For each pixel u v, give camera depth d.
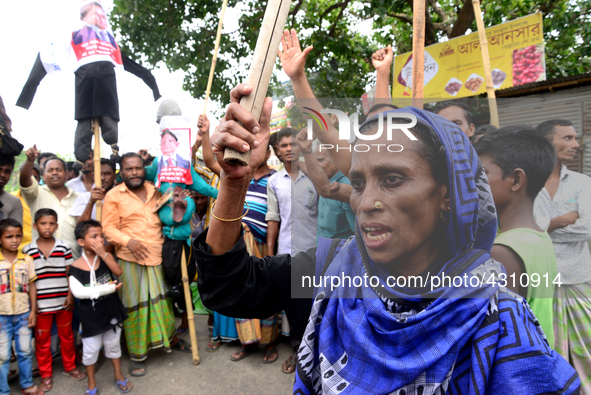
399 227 0.78
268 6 0.74
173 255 2.71
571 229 0.78
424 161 0.77
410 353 0.75
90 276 2.39
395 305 0.80
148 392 2.39
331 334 0.85
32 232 2.89
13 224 2.36
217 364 2.71
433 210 0.77
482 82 3.96
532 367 0.70
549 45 6.48
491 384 0.72
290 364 2.60
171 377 2.55
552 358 0.72
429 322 0.74
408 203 0.78
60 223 2.87
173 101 2.94
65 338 2.58
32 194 2.81
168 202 2.67
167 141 2.59
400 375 0.74
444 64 4.16
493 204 0.77
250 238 2.69
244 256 0.98
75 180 3.30
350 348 0.82
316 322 0.90
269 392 2.36
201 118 2.52
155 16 5.71
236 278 0.97
